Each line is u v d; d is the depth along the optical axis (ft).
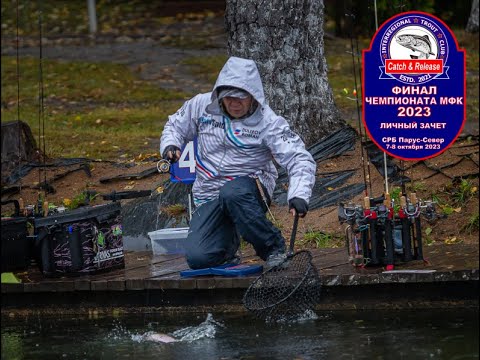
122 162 71.05
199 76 115.55
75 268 51.39
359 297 47.80
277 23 66.90
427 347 41.32
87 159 71.20
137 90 109.81
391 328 44.32
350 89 99.50
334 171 64.08
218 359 41.55
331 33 132.57
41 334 47.32
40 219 51.60
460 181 60.29
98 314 50.57
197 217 50.37
